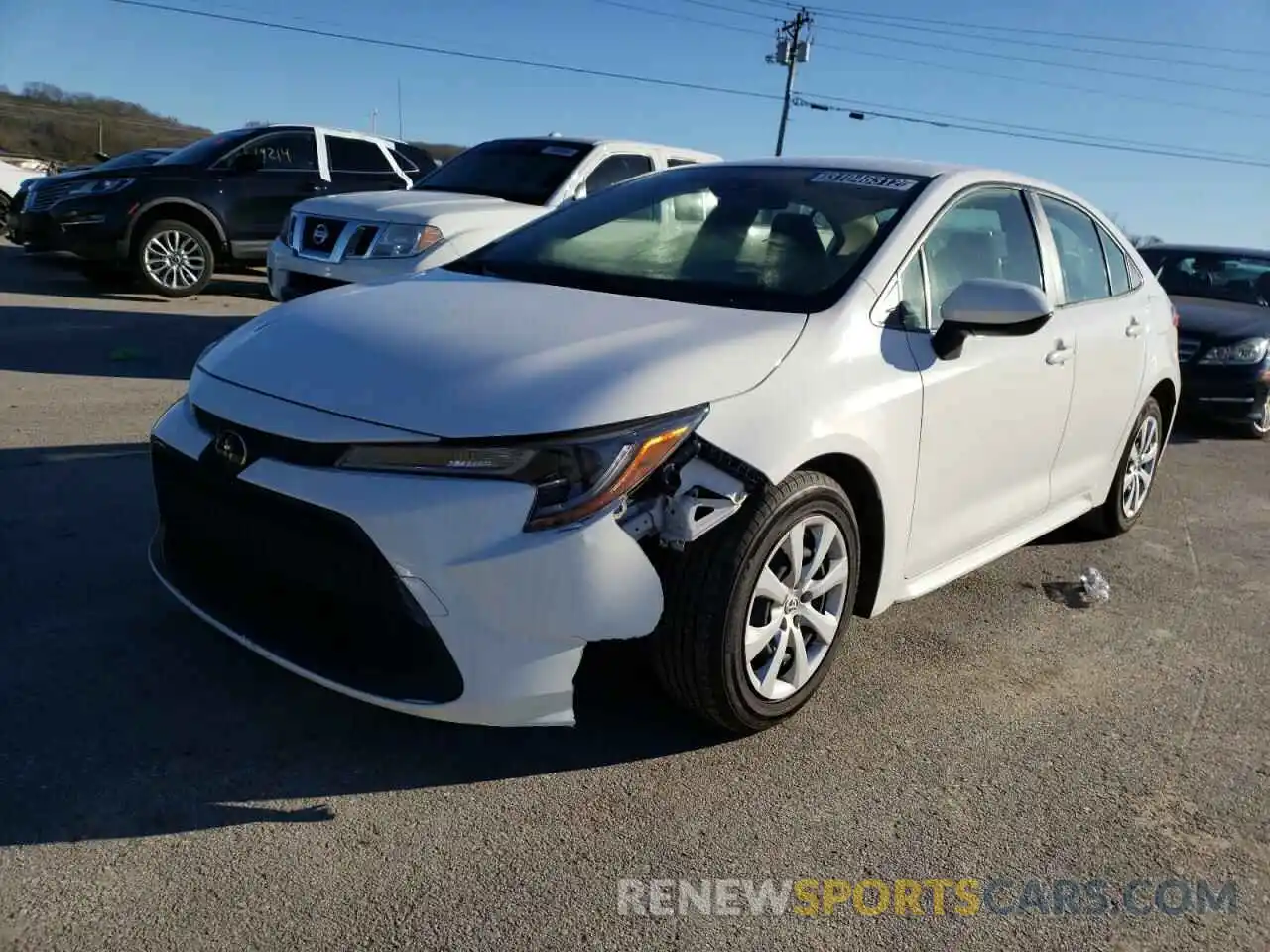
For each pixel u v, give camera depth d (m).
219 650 3.44
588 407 2.66
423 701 2.66
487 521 2.57
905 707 3.54
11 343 8.10
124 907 2.33
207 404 2.95
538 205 7.98
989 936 2.51
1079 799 3.08
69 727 2.96
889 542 3.45
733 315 3.24
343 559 2.63
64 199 10.66
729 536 2.87
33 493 4.73
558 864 2.61
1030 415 4.07
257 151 11.27
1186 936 2.56
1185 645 4.27
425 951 2.29
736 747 3.18
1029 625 4.32
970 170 4.14
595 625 2.64
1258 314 9.10
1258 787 3.23
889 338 3.40
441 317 3.17
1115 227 5.15
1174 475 7.23
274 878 2.47
